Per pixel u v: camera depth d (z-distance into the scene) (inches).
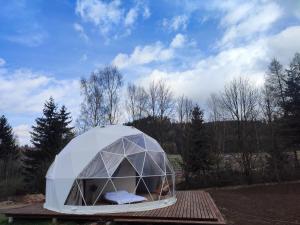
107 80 1715.1
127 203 586.6
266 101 1643.7
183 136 1589.6
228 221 564.7
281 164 1501.0
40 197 1122.0
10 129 2098.9
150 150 681.6
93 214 547.5
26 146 2118.6
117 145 648.4
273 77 1670.8
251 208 755.4
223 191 1278.3
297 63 1619.1
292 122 1539.1
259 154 1592.0
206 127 1604.3
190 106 1793.8
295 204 831.7
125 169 683.4
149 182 711.1
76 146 665.6
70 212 576.1
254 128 1608.0
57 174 629.6
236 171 1541.6
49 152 1744.6
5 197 1270.9
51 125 1803.6
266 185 1384.1
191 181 1475.1
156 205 602.2
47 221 570.6
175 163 1685.5
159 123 1776.6
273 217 614.2
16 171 1863.9
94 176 601.0
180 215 504.1
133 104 1792.6
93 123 1670.8
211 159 1499.8
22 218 592.4
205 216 492.1
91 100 1685.5
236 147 1643.7
